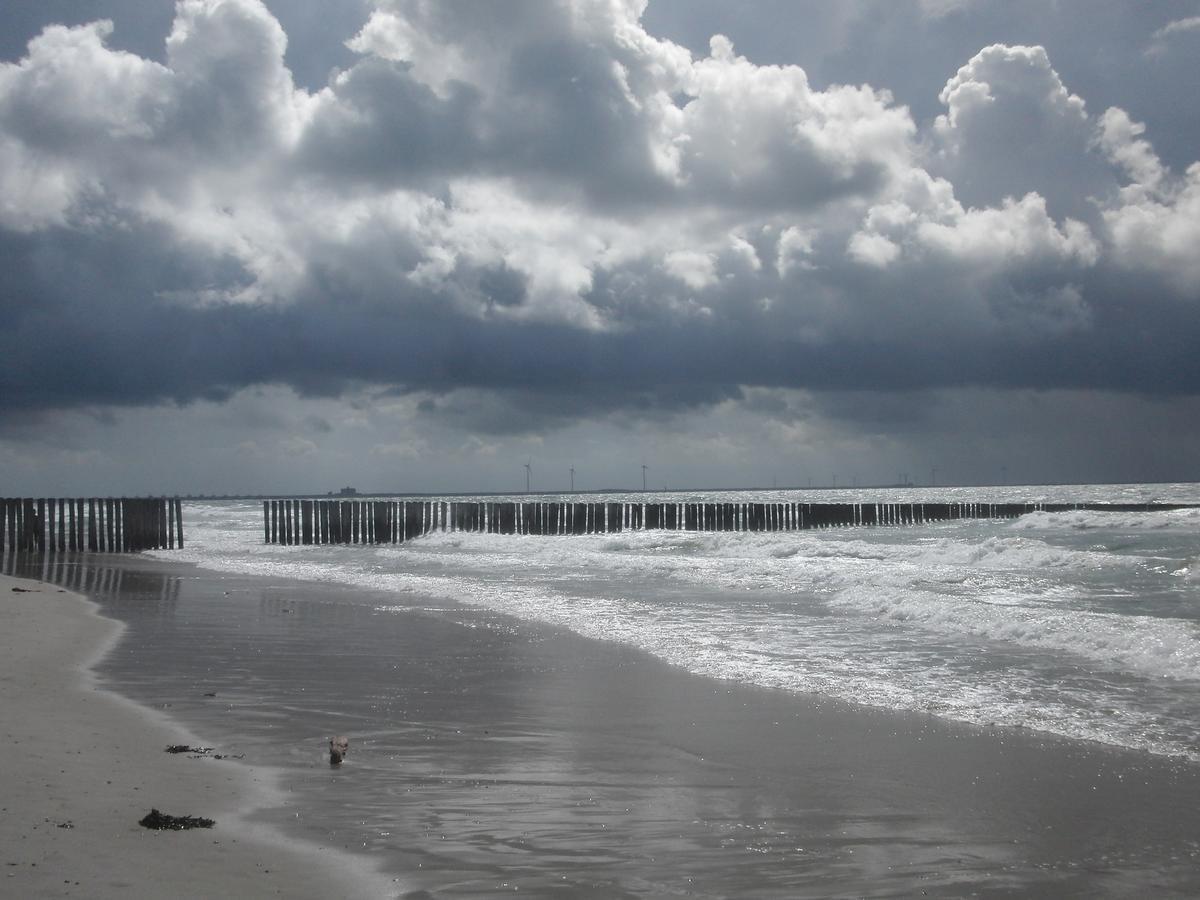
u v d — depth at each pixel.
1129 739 7.37
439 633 13.36
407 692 9.41
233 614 15.69
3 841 4.98
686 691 9.36
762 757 7.06
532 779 6.51
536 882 4.72
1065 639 11.49
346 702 8.94
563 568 24.45
